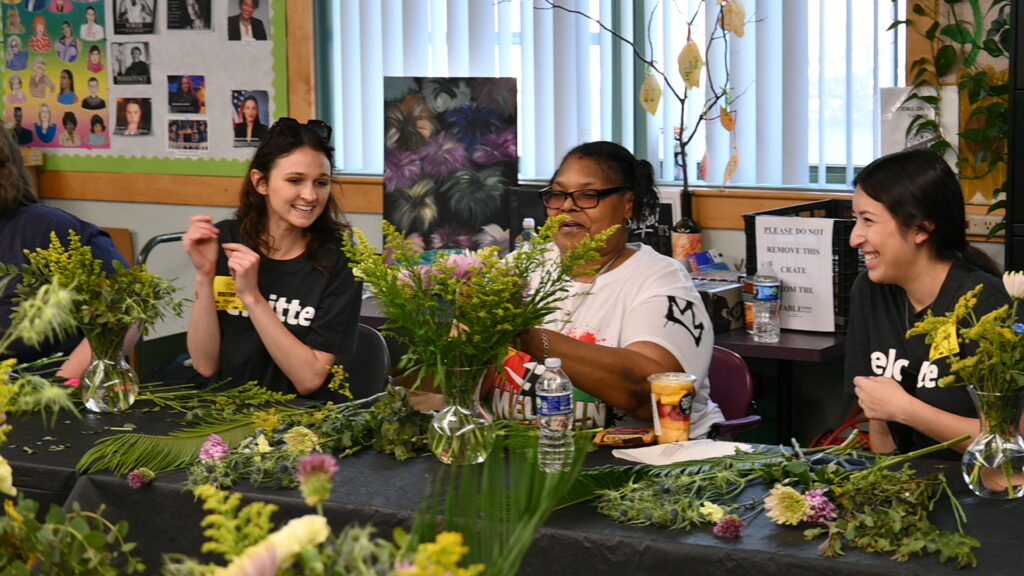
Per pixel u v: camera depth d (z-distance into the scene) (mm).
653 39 4332
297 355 2713
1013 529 1746
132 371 2514
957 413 2277
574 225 2562
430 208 4516
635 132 4422
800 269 3656
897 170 2357
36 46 5348
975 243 3877
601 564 1743
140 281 2465
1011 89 3318
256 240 2834
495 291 1946
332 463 978
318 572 943
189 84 5102
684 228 4141
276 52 4938
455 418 2057
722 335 3701
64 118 5355
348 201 4867
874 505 1763
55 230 3051
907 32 3889
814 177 4180
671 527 1773
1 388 1276
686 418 2205
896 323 2457
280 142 2770
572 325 2594
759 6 4129
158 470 2080
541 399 2090
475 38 4582
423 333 1984
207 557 1966
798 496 1769
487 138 4441
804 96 4113
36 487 2117
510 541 1156
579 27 4422
